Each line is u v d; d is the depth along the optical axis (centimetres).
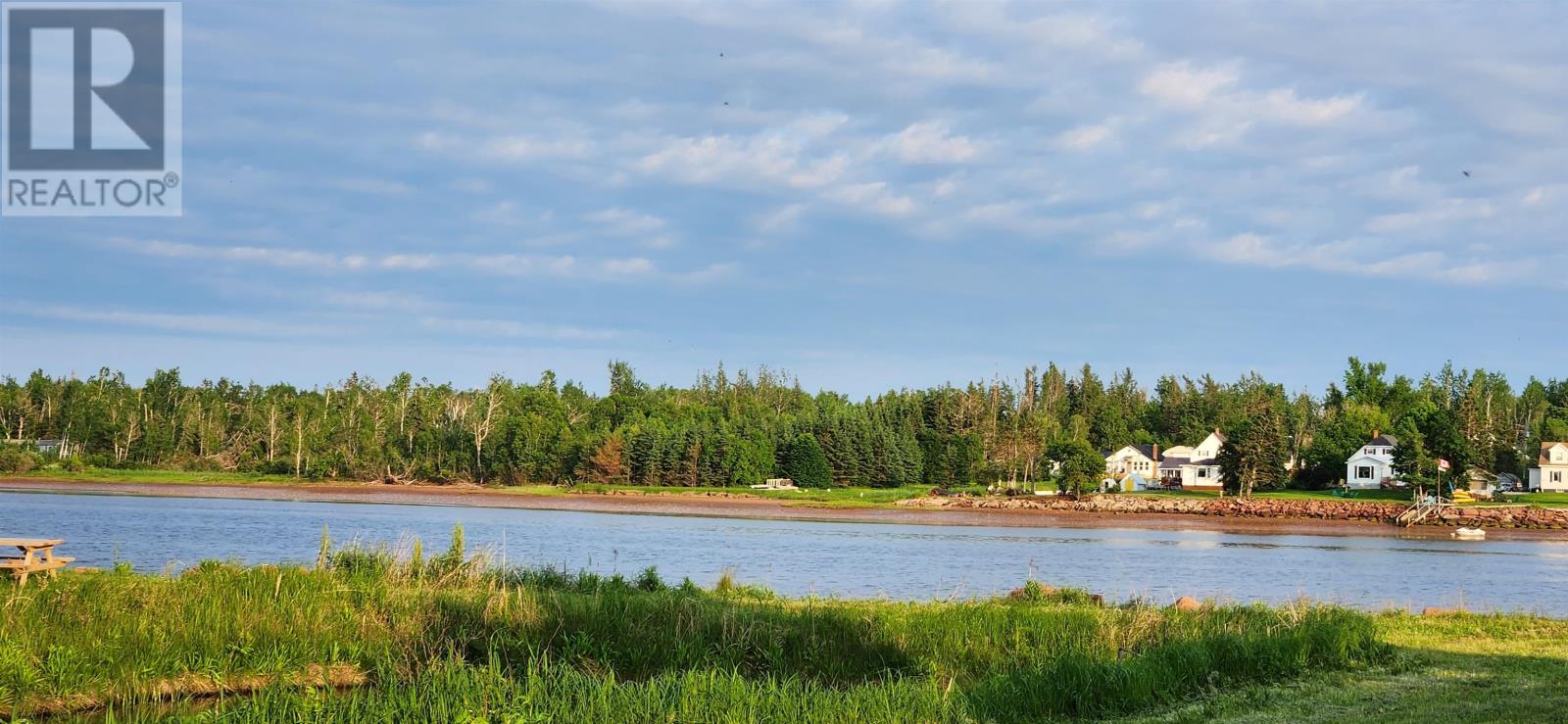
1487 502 10675
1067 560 5197
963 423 15512
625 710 1374
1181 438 17062
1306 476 12519
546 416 15400
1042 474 13050
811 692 1488
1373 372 16512
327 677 1681
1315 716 1465
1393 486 11638
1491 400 16825
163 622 1750
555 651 1820
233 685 1631
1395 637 2134
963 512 10038
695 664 1655
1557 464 12200
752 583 3872
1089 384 19625
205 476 12694
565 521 7806
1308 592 3991
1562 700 1524
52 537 5056
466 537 5966
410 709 1355
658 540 6041
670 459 12900
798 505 10481
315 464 13062
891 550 5659
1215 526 8775
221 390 18175
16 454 12425
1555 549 6981
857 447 13325
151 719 1442
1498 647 2034
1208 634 1923
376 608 1959
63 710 1488
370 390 17588
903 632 1944
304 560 3962
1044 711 1544
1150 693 1609
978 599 2955
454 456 13400
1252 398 18088
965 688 1659
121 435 14075
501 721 1330
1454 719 1408
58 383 16700
